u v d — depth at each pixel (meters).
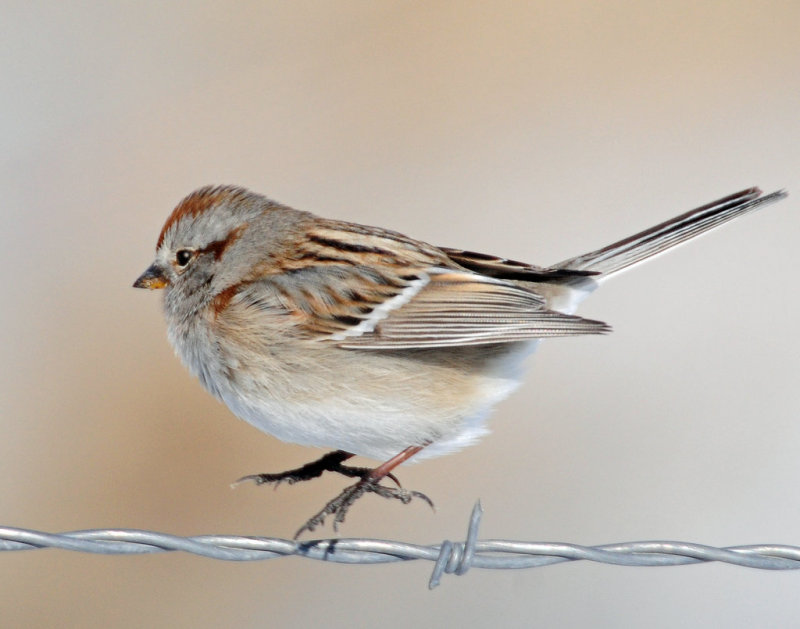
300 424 7.55
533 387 13.40
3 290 14.18
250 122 17.08
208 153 16.31
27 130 16.78
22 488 11.84
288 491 12.22
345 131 17.02
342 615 11.09
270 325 7.46
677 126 17.20
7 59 18.09
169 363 13.25
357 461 12.53
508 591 11.17
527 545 6.41
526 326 7.30
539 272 8.37
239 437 12.48
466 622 10.82
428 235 15.23
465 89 18.02
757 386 13.09
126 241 14.91
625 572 11.28
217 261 7.96
